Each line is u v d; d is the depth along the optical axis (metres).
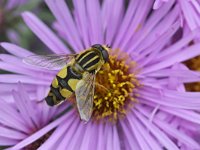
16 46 0.11
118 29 0.11
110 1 0.11
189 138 0.10
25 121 0.11
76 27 0.11
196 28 0.10
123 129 0.11
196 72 0.10
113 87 0.11
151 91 0.11
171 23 0.10
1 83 0.11
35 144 0.11
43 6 0.13
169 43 0.11
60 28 0.11
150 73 0.11
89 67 0.10
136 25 0.11
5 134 0.10
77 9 0.11
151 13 0.11
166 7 0.10
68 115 0.11
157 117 0.11
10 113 0.10
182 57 0.10
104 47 0.11
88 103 0.10
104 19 0.11
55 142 0.11
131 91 0.11
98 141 0.11
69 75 0.10
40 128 0.11
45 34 0.11
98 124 0.11
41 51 0.13
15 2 0.13
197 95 0.10
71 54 0.11
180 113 0.10
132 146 0.11
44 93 0.11
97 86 0.11
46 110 0.11
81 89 0.10
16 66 0.11
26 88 0.11
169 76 0.10
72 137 0.11
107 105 0.11
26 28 0.13
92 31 0.11
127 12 0.11
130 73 0.11
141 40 0.11
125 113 0.11
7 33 0.13
